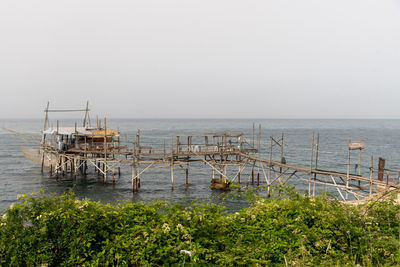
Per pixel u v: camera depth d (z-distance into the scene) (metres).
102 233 7.20
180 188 34.53
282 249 7.22
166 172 44.59
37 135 101.44
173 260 6.50
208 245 7.14
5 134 111.25
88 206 7.58
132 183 34.28
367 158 55.22
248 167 48.00
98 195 31.44
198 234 7.30
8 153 61.66
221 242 7.27
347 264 6.59
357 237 7.62
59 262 6.98
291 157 55.22
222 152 34.09
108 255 6.65
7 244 6.95
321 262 6.69
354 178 22.80
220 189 33.69
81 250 6.90
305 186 35.03
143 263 6.38
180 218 7.71
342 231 7.76
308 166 46.28
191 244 6.73
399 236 7.48
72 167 43.38
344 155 58.88
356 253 7.05
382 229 8.23
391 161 52.47
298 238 7.45
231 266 6.40
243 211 9.05
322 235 7.57
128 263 6.63
